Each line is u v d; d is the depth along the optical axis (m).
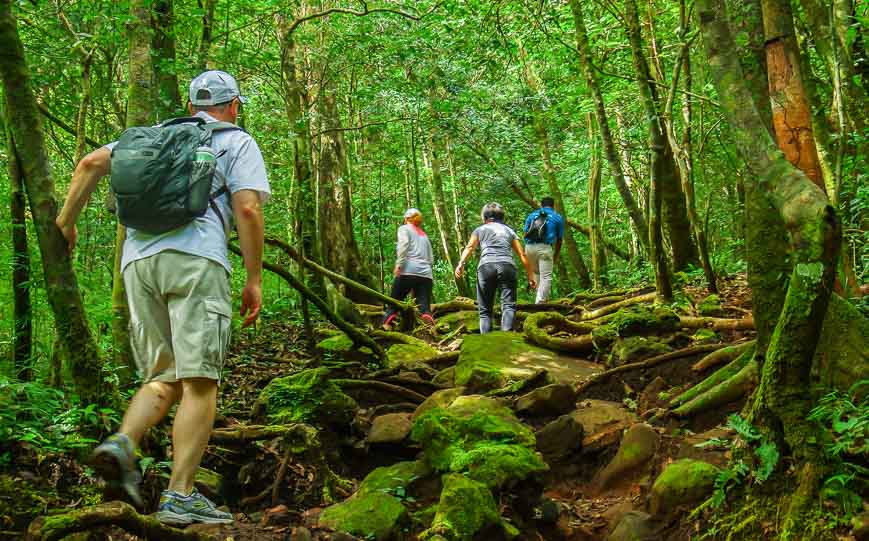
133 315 3.16
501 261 8.48
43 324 5.64
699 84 9.41
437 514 3.37
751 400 3.46
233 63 8.77
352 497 3.90
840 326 3.75
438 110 11.05
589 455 4.51
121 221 3.05
